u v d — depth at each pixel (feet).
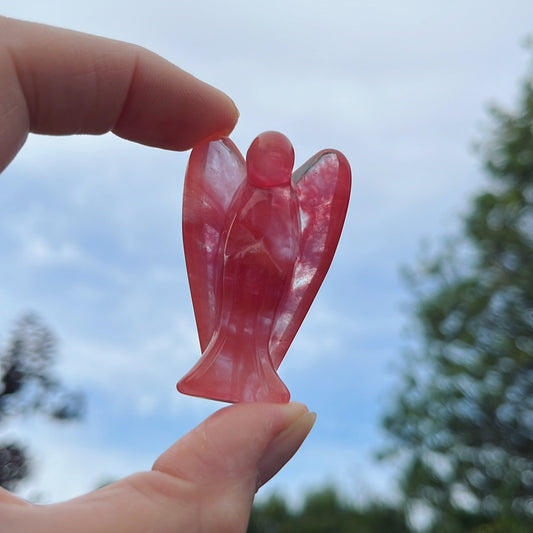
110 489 0.34
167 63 0.45
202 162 0.40
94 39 0.43
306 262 0.40
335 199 0.40
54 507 0.33
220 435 0.36
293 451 0.38
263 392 0.38
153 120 0.46
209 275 0.40
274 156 0.38
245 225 0.39
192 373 0.38
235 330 0.39
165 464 0.35
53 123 0.44
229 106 0.47
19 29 0.41
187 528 0.33
